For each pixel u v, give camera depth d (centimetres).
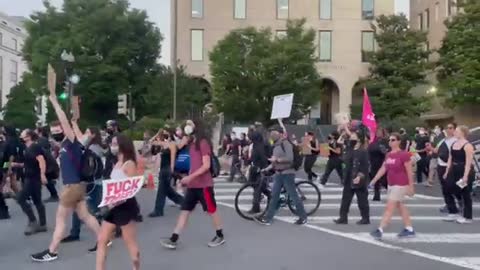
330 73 5366
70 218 1119
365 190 1124
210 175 899
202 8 5341
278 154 1114
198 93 4384
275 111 1655
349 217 1220
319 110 5350
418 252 878
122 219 663
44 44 4522
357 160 1119
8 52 8881
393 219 1195
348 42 5391
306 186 1452
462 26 4103
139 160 691
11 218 1189
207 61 5303
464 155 1152
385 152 1453
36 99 6675
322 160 2884
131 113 3166
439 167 1203
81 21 4584
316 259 825
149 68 4947
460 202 1252
